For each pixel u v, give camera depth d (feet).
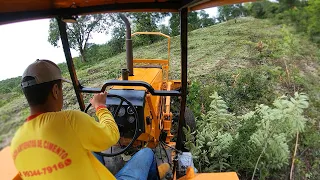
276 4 35.24
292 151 13.79
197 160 11.78
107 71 22.15
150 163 8.18
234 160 11.94
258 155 11.58
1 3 4.71
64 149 4.74
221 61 26.94
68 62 8.06
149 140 9.21
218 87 19.95
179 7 6.34
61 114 4.86
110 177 5.59
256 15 41.01
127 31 9.22
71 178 4.85
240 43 32.01
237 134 11.90
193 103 16.34
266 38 31.63
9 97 10.44
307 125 15.78
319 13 27.17
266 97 18.76
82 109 8.82
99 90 8.39
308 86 20.83
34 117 4.87
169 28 24.94
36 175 4.91
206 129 12.17
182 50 7.20
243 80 20.79
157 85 10.34
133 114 7.99
